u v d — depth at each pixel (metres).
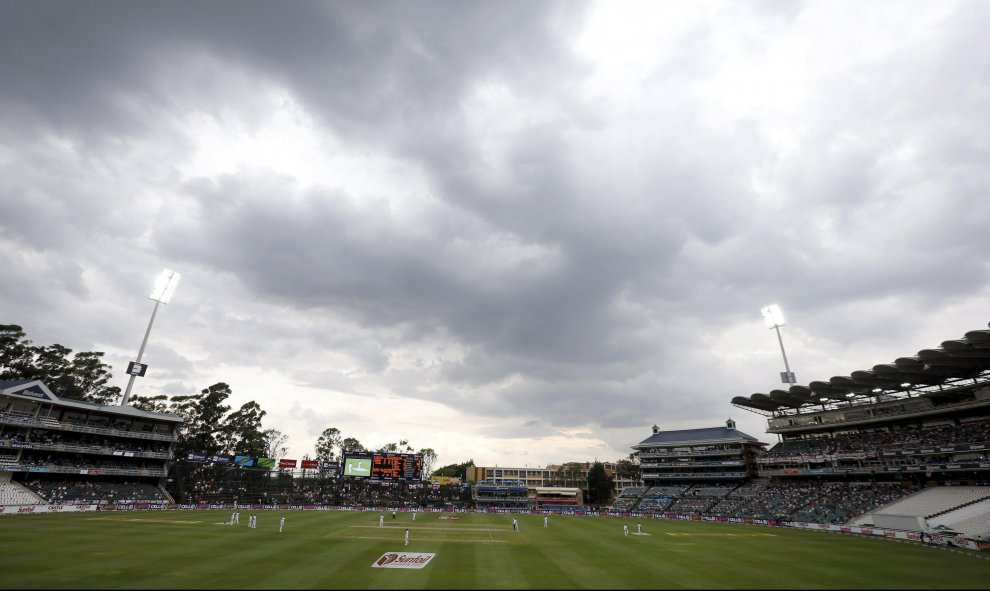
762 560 36.75
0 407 68.69
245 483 97.75
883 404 79.25
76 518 54.84
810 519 68.94
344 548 38.47
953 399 71.00
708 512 85.56
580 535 54.06
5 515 55.09
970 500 56.34
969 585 28.14
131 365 83.19
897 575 30.98
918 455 67.06
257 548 37.03
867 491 71.88
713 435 108.69
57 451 72.50
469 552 38.50
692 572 31.58
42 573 26.06
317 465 104.44
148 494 81.06
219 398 115.75
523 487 109.50
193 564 29.86
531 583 27.52
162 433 86.50
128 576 26.03
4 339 85.94
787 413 96.25
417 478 99.75
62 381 93.88
